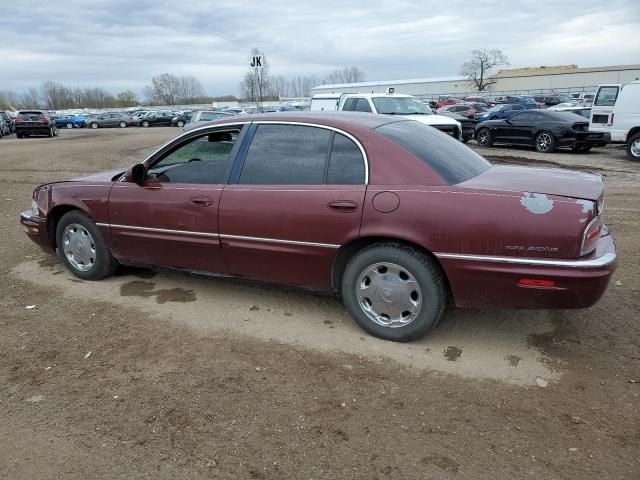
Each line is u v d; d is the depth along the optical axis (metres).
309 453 2.71
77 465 2.65
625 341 3.83
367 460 2.66
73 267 5.16
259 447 2.76
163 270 5.40
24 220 5.41
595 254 3.30
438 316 3.66
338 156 3.82
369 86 75.50
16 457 2.71
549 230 3.21
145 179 4.58
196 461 2.66
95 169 14.44
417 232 3.48
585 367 3.50
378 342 3.85
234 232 4.11
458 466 2.61
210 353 3.73
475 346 3.79
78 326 4.17
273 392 3.25
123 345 3.86
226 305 4.54
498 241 3.31
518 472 2.57
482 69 91.88
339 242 3.72
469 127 20.80
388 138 3.74
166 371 3.50
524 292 3.33
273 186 3.98
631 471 2.57
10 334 4.04
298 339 3.92
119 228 4.71
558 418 2.98
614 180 11.28
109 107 107.62
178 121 47.09
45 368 3.55
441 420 2.97
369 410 3.06
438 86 95.25
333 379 3.39
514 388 3.27
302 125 4.01
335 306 4.49
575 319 4.19
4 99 105.00
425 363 3.57
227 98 111.62
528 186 3.49
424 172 3.58
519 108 24.84
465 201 3.39
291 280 4.05
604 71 86.56
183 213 4.32
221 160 4.27
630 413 3.01
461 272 3.43
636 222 7.38
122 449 2.76
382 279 3.75
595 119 15.37
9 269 5.54
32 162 15.97
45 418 3.02
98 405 3.13
